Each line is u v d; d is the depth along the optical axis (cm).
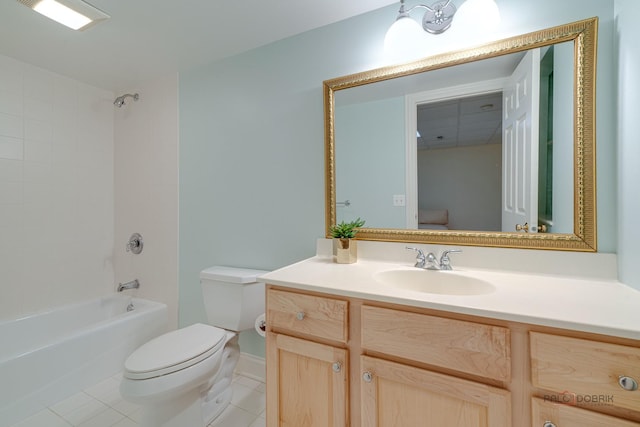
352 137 145
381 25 138
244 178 176
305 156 158
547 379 67
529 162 112
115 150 236
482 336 74
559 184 108
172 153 205
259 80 170
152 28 152
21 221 190
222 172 184
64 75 207
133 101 224
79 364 165
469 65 122
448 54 123
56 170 206
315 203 156
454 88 125
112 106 236
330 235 151
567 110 106
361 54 142
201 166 192
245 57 175
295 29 154
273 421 107
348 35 145
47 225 202
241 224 178
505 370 71
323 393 97
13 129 186
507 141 117
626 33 90
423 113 131
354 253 134
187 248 200
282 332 106
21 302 189
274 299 106
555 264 107
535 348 69
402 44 123
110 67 195
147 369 111
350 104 145
